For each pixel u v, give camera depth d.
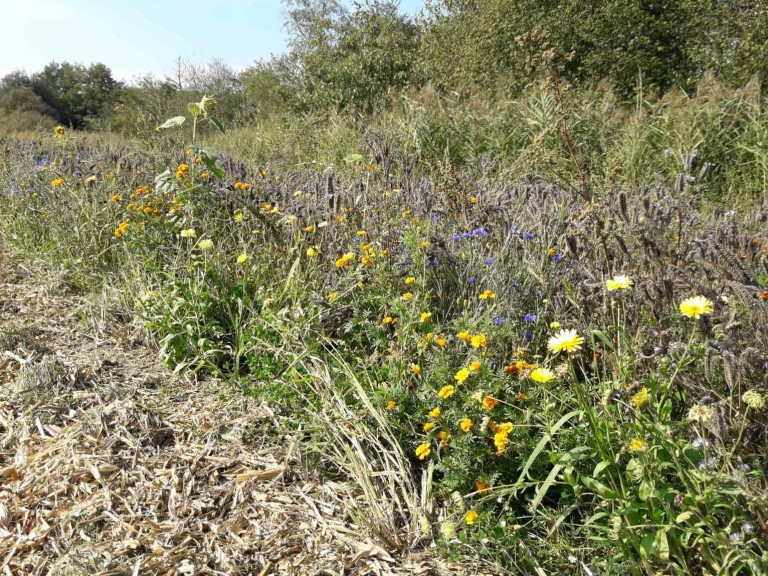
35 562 2.18
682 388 2.26
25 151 8.73
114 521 2.37
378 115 11.52
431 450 2.56
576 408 2.46
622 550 1.94
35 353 3.63
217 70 23.30
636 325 2.50
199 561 2.19
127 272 4.61
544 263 3.32
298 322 3.33
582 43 15.16
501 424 2.32
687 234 3.24
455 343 2.90
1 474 2.64
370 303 3.50
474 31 15.63
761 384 1.89
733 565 1.78
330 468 2.70
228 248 4.33
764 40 12.70
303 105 18.36
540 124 8.33
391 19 18.61
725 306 2.18
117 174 5.96
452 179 4.38
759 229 3.82
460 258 3.66
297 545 2.27
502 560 2.15
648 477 1.87
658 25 14.84
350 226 4.36
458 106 10.00
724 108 8.01
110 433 2.87
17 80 42.50
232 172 6.05
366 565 2.17
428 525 2.23
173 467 2.69
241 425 2.98
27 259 5.45
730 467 1.88
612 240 3.11
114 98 32.06
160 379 3.45
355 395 2.86
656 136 8.24
